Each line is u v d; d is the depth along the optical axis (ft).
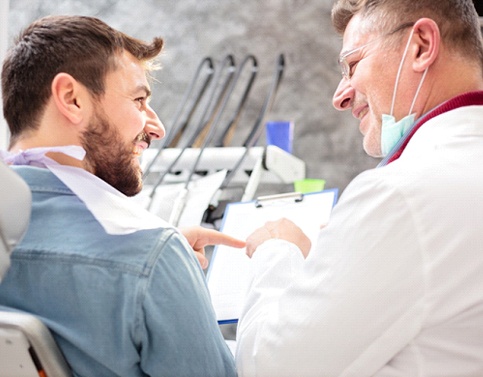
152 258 2.82
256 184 5.98
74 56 3.05
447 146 3.17
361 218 3.00
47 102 3.05
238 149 6.22
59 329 2.78
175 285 2.84
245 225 4.62
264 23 8.17
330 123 8.02
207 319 2.95
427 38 3.51
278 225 4.06
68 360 2.83
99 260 2.81
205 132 7.13
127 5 8.51
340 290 2.95
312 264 3.14
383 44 3.61
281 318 3.11
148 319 2.77
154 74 8.41
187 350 2.85
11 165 3.09
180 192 5.44
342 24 3.96
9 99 3.10
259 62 8.17
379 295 2.90
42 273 2.84
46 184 3.01
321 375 2.98
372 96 3.67
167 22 8.43
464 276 2.85
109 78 3.13
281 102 8.11
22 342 2.58
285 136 6.77
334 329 2.95
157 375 2.85
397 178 3.01
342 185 7.99
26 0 8.56
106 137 3.13
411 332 2.88
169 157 6.42
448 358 2.90
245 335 3.30
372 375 2.95
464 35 3.53
